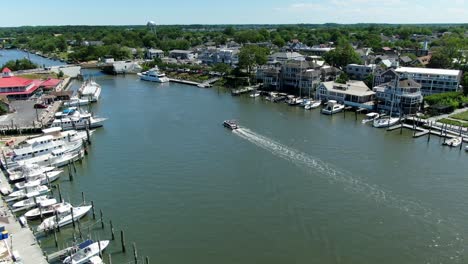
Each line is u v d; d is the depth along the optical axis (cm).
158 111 14800
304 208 7131
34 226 6625
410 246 6006
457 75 15100
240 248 5981
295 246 6028
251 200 7438
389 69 16162
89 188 8050
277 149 10262
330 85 16000
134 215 6944
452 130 11550
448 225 6556
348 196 7562
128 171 8900
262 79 19675
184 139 11212
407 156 9750
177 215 6925
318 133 11738
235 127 12119
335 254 5828
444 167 9044
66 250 5738
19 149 9206
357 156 9744
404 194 7650
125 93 18812
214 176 8544
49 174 8419
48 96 15600
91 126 12469
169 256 5794
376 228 6488
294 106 15725
